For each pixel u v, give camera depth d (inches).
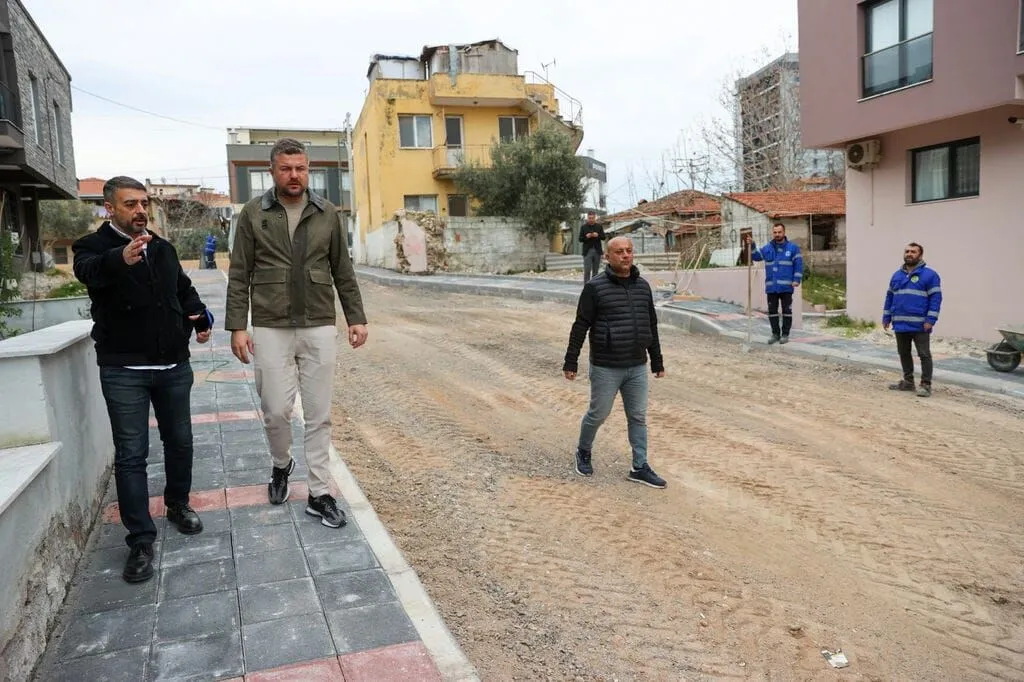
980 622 166.2
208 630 131.0
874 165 578.6
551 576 180.1
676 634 157.9
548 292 700.0
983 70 471.8
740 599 173.2
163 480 204.8
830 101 584.7
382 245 1175.6
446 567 182.1
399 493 229.3
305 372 173.2
